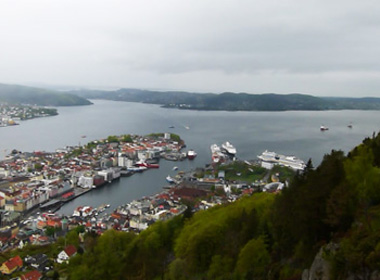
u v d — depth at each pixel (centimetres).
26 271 12875
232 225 8638
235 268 7100
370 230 4569
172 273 8306
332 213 5412
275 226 7131
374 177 5469
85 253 11344
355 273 4091
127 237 11256
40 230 18250
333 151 7169
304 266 5641
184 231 9969
